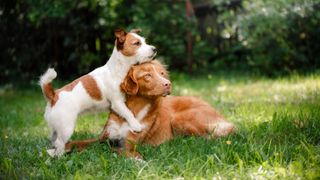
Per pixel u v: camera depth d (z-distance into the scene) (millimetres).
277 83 11141
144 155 6023
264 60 12531
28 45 13938
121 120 6227
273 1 12023
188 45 13594
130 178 5207
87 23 13250
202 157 5637
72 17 13156
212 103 9477
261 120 7430
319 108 7488
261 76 12594
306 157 5496
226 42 14133
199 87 11727
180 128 6527
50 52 13930
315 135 6336
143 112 6176
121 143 6246
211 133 6449
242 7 13352
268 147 5793
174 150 5910
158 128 6383
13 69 14102
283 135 6449
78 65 13688
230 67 14016
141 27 12375
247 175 5090
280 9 12008
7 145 6785
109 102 6227
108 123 6312
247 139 6207
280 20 11969
